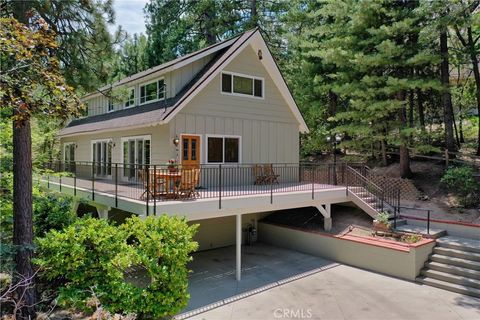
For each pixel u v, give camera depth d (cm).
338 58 1469
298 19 1936
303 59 1878
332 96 1930
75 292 567
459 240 990
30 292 607
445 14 1257
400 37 1401
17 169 655
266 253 1191
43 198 827
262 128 1438
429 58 1262
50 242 602
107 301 570
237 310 742
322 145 1986
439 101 1733
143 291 579
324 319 698
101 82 848
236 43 1284
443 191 1352
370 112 1431
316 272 988
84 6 789
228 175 1326
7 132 879
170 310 595
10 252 579
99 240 595
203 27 2556
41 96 512
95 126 1633
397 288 861
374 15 1403
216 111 1291
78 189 1193
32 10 661
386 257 962
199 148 1245
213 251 1225
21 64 478
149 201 843
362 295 820
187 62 1282
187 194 905
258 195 984
